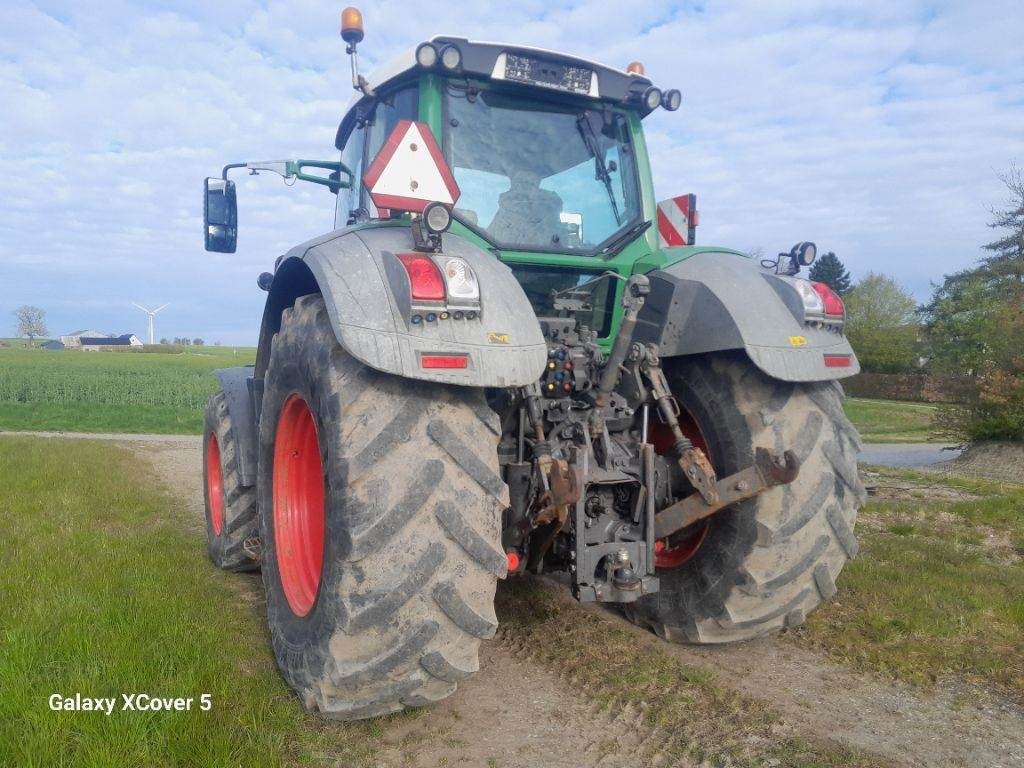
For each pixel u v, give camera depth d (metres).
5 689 2.70
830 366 3.16
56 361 48.41
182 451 12.27
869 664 3.44
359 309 2.43
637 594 2.92
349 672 2.43
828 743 2.73
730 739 2.75
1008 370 14.21
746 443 3.21
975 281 36.62
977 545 5.75
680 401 3.50
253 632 3.60
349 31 3.48
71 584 3.98
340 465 2.40
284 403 3.12
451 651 2.49
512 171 3.56
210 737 2.47
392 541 2.39
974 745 2.76
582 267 3.58
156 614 3.53
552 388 3.08
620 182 3.82
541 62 3.54
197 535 5.80
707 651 3.56
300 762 2.52
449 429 2.48
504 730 2.81
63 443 11.96
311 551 3.20
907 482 9.29
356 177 4.27
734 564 3.21
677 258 3.53
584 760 2.62
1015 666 3.42
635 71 3.95
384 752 2.63
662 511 3.09
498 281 2.63
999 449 14.03
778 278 3.31
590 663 3.40
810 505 3.14
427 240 2.56
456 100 3.51
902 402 39.66
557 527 2.81
